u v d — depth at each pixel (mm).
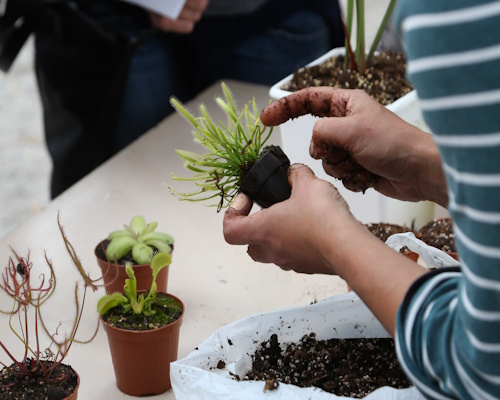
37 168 2852
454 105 553
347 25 1195
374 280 662
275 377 870
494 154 551
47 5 1546
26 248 1197
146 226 1145
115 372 961
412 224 1210
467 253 581
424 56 555
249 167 914
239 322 895
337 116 873
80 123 1707
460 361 607
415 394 764
